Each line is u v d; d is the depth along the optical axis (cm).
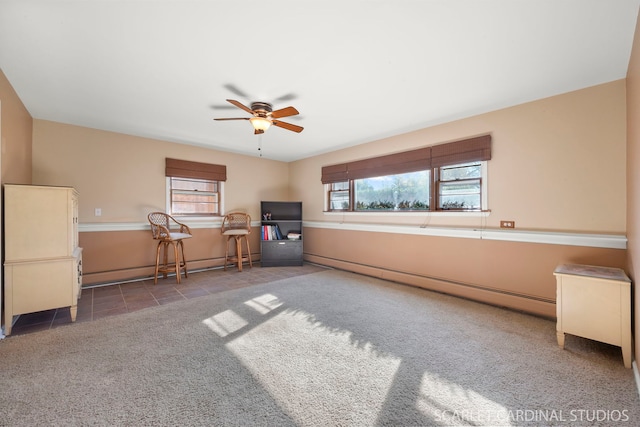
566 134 259
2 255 223
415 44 190
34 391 153
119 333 229
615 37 179
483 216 312
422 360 190
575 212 254
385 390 158
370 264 436
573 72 224
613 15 159
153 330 235
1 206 223
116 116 331
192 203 475
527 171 282
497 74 229
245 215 512
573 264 241
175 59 209
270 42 188
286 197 596
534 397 152
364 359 191
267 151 514
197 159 474
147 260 420
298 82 245
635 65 177
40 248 237
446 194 352
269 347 207
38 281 235
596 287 193
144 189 418
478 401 149
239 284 388
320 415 138
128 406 142
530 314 276
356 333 232
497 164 302
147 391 154
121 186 398
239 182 530
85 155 370
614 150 235
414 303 308
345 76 234
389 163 407
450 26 171
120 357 191
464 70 223
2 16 159
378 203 438
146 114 324
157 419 134
